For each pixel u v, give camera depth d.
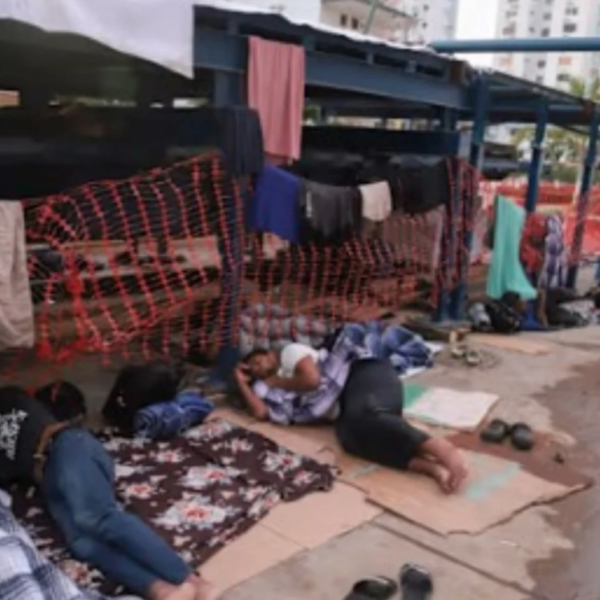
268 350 4.63
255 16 4.54
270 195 4.95
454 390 5.26
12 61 6.67
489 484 3.76
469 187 6.98
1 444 3.23
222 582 2.81
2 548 2.38
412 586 2.80
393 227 7.24
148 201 4.78
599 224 11.43
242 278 5.30
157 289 5.86
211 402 4.52
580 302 8.55
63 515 2.93
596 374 5.91
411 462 3.77
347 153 7.45
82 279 5.39
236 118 4.51
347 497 3.54
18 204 3.66
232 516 3.24
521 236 7.61
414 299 7.40
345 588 2.83
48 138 5.34
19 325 3.71
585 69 51.38
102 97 7.68
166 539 3.03
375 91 5.87
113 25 3.69
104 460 3.08
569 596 2.87
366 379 4.15
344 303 6.79
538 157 8.87
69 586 2.40
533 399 5.20
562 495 3.70
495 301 7.42
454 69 6.64
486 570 3.01
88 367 5.14
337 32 5.12
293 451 3.99
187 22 4.01
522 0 67.31
